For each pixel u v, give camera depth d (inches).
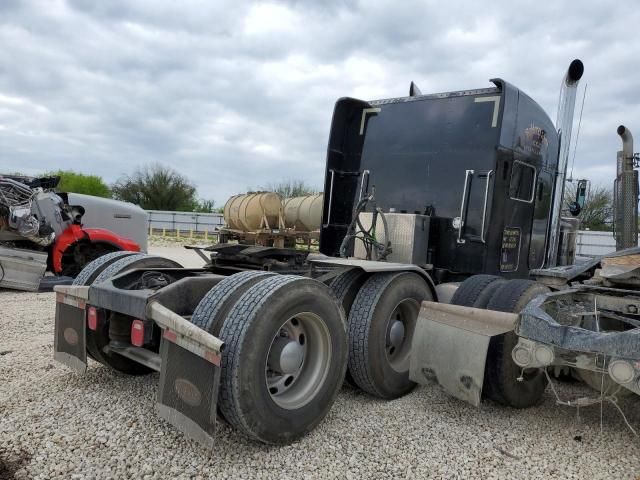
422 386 181.9
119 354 161.3
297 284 128.0
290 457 123.7
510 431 146.3
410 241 203.2
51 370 175.8
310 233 791.1
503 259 215.2
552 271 178.5
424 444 135.3
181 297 135.9
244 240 840.3
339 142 240.1
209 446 109.1
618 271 153.1
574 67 228.4
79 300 147.7
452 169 211.9
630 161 269.7
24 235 334.0
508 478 120.0
